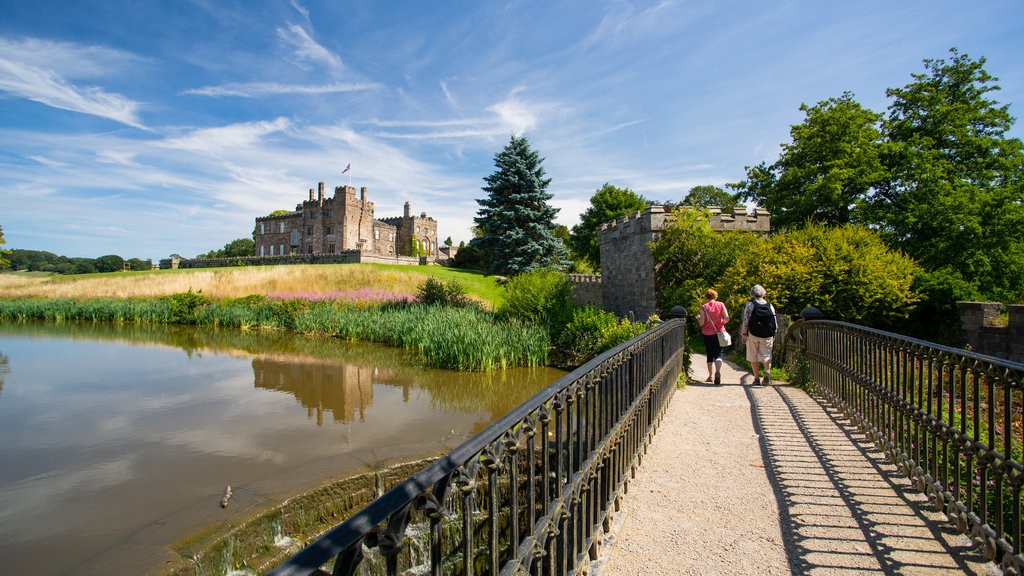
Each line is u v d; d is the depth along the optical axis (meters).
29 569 5.01
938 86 26.70
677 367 8.88
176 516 6.00
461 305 24.84
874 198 27.42
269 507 6.15
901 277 14.15
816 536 3.69
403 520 1.53
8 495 6.72
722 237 18.97
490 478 2.04
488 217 40.53
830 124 27.17
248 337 23.39
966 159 26.03
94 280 41.06
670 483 4.73
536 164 40.34
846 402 6.94
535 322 17.64
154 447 8.62
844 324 7.02
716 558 3.46
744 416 7.04
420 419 10.18
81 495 6.71
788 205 28.23
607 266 25.52
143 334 24.88
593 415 3.54
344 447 8.47
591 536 3.30
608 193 56.16
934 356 4.22
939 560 3.32
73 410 11.08
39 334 25.06
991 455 3.23
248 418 10.34
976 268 23.16
